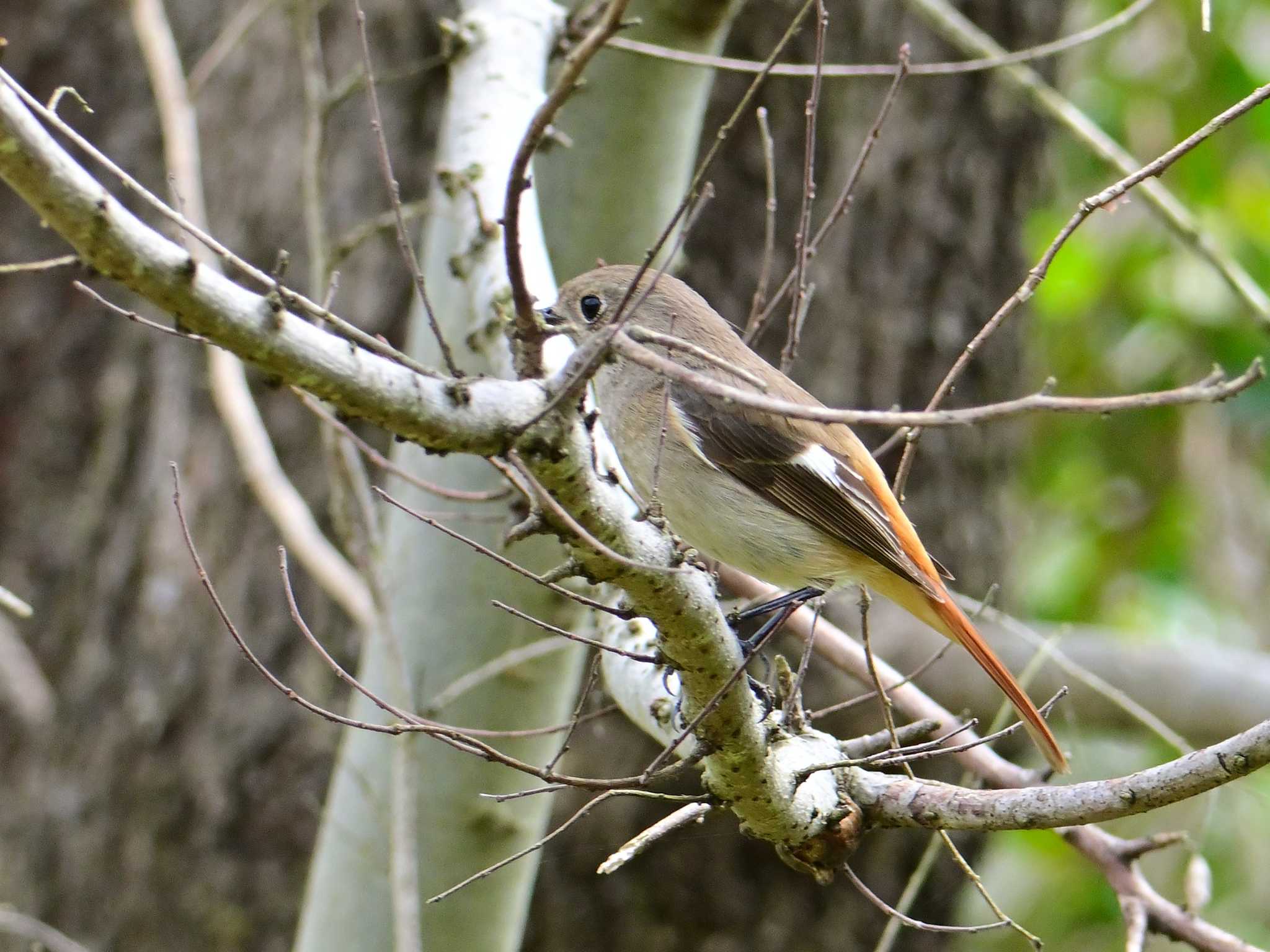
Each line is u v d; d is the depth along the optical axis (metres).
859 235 11.45
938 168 11.70
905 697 7.30
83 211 3.57
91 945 11.55
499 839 8.26
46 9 12.30
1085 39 8.17
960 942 13.78
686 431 7.25
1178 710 11.02
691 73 8.50
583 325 7.62
